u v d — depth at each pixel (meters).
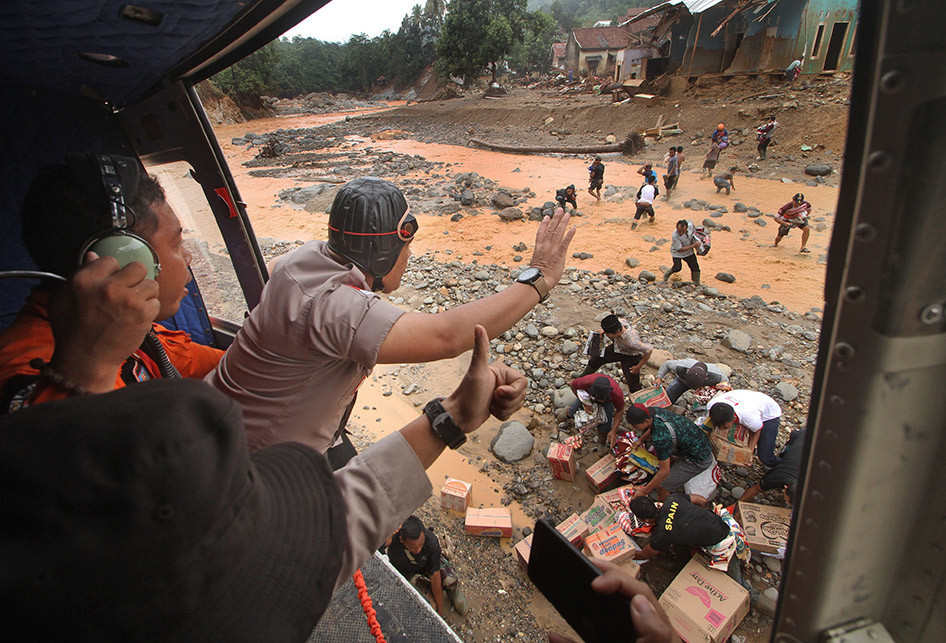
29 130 2.88
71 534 0.51
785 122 20.61
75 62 2.43
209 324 3.90
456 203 16.48
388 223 1.50
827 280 0.75
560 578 1.00
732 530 4.23
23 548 0.51
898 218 0.66
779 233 11.48
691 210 14.72
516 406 1.22
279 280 1.43
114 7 1.79
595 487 5.10
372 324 1.30
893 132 0.63
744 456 4.71
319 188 19.14
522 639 3.87
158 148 3.31
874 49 0.61
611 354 6.12
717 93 24.80
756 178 17.62
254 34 2.33
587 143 26.17
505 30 47.16
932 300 0.69
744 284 9.87
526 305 1.44
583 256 11.35
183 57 2.48
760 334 7.90
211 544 0.59
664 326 8.12
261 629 0.65
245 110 59.31
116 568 0.53
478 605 4.10
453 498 4.82
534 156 25.11
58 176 1.10
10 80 2.69
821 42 22.58
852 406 0.75
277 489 0.79
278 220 16.03
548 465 5.51
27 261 2.88
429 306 9.34
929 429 0.77
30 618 0.53
